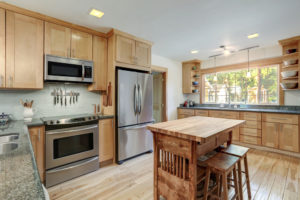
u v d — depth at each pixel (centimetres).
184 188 145
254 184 202
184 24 244
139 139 295
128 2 187
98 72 269
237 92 425
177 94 489
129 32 274
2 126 173
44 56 216
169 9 203
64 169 209
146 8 200
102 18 225
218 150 210
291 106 332
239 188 167
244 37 296
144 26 251
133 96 285
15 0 180
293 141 291
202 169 161
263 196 178
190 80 486
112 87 268
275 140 312
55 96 256
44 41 215
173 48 361
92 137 240
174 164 154
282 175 224
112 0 183
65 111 266
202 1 185
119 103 264
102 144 254
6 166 69
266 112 321
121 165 260
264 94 380
